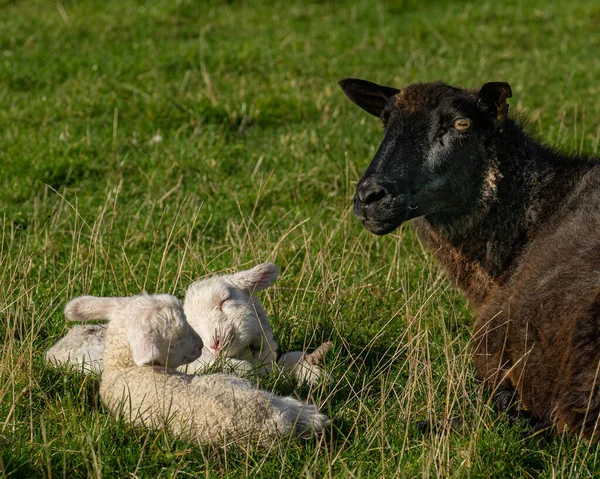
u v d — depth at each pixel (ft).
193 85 52.85
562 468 17.97
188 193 38.24
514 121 25.14
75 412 20.07
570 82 52.49
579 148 40.52
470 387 22.12
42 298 27.55
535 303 20.76
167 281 28.73
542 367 20.35
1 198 37.63
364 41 61.93
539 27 65.41
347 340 25.50
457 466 18.81
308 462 18.01
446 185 24.08
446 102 23.99
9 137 43.42
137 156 41.68
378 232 23.84
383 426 19.53
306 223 34.96
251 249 29.89
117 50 59.26
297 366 23.06
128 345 20.25
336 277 28.81
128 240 32.83
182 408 19.04
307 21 68.54
